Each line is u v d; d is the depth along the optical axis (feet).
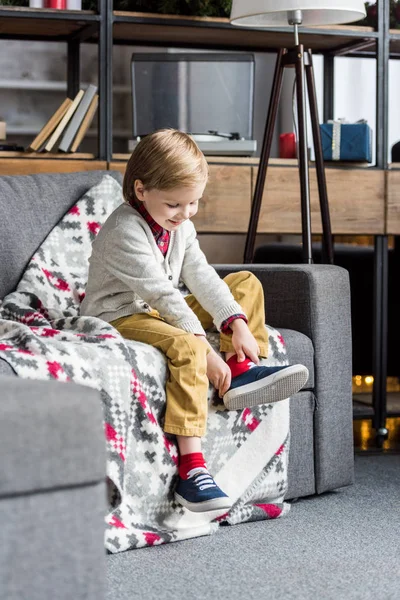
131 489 6.47
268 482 7.45
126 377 6.29
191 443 6.66
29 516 3.76
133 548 6.46
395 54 12.50
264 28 10.91
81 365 6.10
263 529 7.10
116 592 5.57
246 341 7.19
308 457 8.01
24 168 9.98
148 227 7.40
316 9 10.07
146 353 6.63
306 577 5.94
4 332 6.50
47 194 8.55
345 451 8.34
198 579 5.86
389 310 12.07
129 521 6.44
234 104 11.62
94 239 8.02
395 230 11.02
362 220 10.95
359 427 12.01
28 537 3.76
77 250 8.34
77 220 8.45
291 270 8.15
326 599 5.53
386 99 11.09
